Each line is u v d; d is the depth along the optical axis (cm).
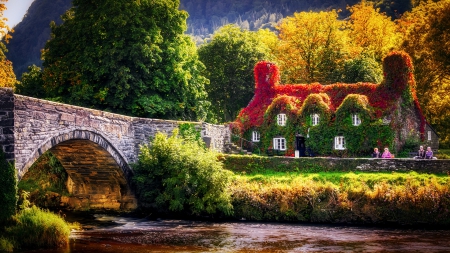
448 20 6031
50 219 2564
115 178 3628
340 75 6762
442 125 6894
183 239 2814
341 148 4981
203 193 3484
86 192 3809
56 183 4056
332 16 7288
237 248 2600
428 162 3847
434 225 3219
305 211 3366
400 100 5044
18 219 2452
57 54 4572
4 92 2388
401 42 6644
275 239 2827
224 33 7019
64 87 4516
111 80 4412
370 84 5194
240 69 6831
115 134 3422
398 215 3253
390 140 4834
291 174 4016
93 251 2466
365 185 3459
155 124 3881
